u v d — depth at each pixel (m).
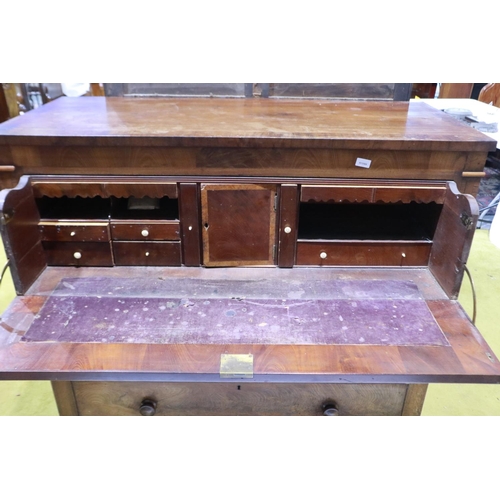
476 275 2.04
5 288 1.85
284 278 1.10
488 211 2.47
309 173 1.04
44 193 1.05
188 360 0.84
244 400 1.01
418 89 3.03
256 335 0.91
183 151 1.01
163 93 1.59
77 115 1.22
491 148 1.00
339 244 1.12
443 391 1.51
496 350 1.60
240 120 1.19
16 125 1.08
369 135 1.03
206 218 1.08
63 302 1.00
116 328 0.92
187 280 1.09
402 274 1.13
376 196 1.05
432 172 1.04
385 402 1.03
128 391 1.01
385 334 0.91
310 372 0.82
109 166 1.03
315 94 1.60
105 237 1.10
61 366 0.83
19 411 1.40
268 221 1.09
